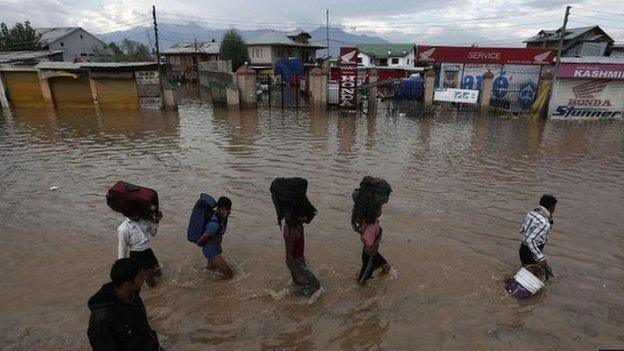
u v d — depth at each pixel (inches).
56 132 727.1
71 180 432.8
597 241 296.7
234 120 903.7
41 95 1068.5
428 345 185.9
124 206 205.3
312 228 311.6
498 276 245.8
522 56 1043.9
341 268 251.9
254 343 186.2
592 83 946.7
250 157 546.9
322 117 968.9
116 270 121.3
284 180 210.5
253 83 1087.0
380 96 1380.4
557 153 601.0
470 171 490.6
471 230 312.8
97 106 1066.7
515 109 1069.8
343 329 196.2
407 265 255.8
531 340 189.8
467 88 1172.5
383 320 203.2
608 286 237.0
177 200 371.2
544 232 222.8
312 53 2404.0
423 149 618.2
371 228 221.0
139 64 1032.2
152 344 136.3
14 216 331.3
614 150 627.5
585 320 205.3
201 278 237.8
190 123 854.5
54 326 195.2
